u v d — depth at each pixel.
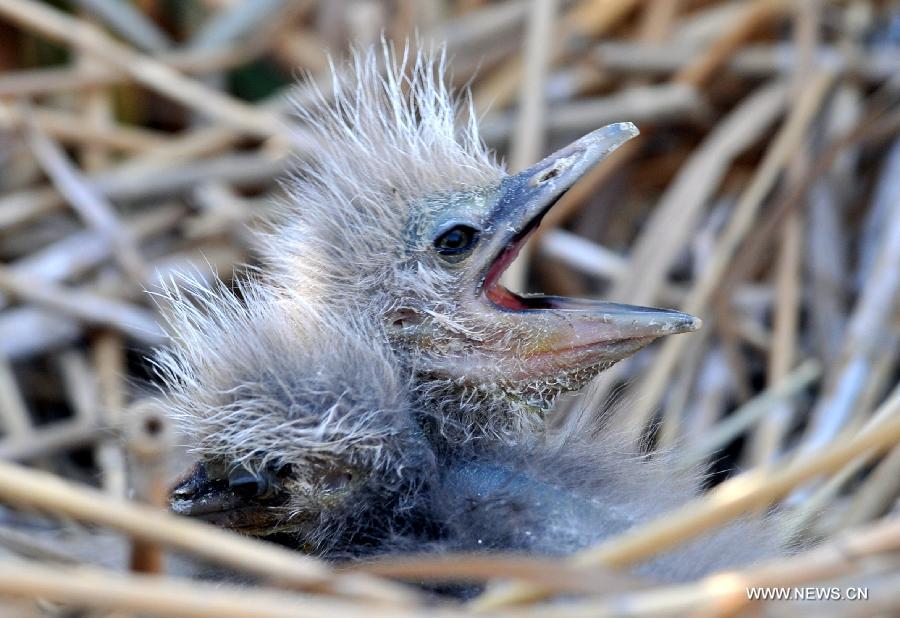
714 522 1.66
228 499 1.72
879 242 1.85
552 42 1.89
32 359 1.86
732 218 1.87
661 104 1.89
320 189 1.76
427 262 1.74
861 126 1.85
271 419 1.72
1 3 1.88
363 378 1.72
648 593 1.64
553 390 1.74
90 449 1.85
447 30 1.92
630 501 1.72
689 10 1.93
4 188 1.89
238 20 1.92
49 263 1.86
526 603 1.65
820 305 1.85
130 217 1.88
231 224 1.87
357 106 1.76
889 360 1.81
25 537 1.70
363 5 1.92
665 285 1.86
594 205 1.90
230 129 1.90
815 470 1.66
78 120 1.90
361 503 1.72
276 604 1.64
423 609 1.65
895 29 1.90
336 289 1.75
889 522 1.65
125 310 1.85
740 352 1.85
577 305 1.75
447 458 1.73
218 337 1.73
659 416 1.84
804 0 1.89
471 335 1.74
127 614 1.66
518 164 1.87
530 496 1.71
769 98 1.89
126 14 1.93
